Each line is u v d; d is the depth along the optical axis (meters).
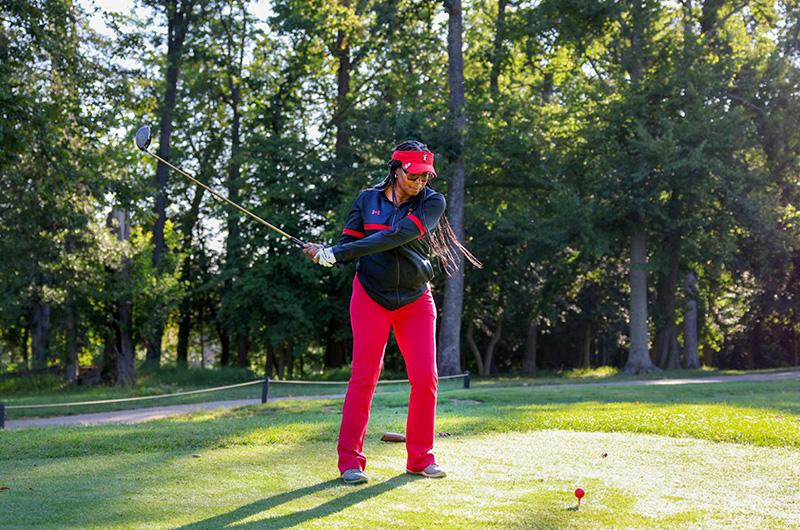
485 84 31.61
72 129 18.77
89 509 3.83
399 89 32.41
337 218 27.70
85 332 29.73
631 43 29.39
